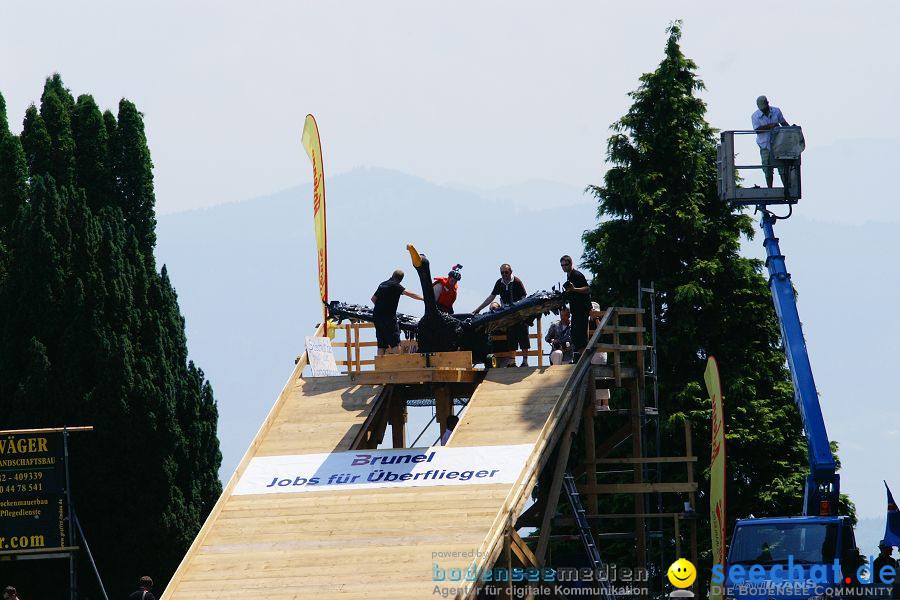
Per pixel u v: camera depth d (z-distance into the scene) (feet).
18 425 209.05
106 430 211.00
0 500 182.80
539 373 173.47
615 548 237.45
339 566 152.46
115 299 216.74
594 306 184.85
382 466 164.66
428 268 171.12
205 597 151.43
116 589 213.05
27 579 210.59
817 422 171.73
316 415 174.29
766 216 183.83
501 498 157.17
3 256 225.35
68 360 211.61
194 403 224.12
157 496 214.07
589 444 181.78
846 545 157.58
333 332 181.16
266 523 160.15
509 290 180.75
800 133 182.19
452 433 166.50
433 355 168.76
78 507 210.59
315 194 175.63
